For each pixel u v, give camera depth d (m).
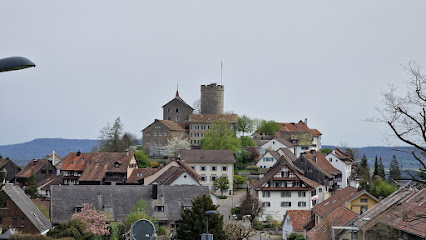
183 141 143.88
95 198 73.00
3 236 36.53
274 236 76.62
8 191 58.88
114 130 145.75
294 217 71.94
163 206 73.44
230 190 113.75
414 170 24.80
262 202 88.94
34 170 127.62
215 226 55.16
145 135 151.12
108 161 113.69
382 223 39.56
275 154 131.50
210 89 168.50
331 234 46.12
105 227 63.66
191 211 56.12
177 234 56.53
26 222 57.88
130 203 73.44
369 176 122.38
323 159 115.38
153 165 130.12
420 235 33.44
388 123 23.48
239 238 63.12
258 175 125.81
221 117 159.50
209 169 116.31
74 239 55.41
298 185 90.62
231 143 134.38
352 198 60.22
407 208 40.09
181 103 167.25
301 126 181.25
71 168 117.25
